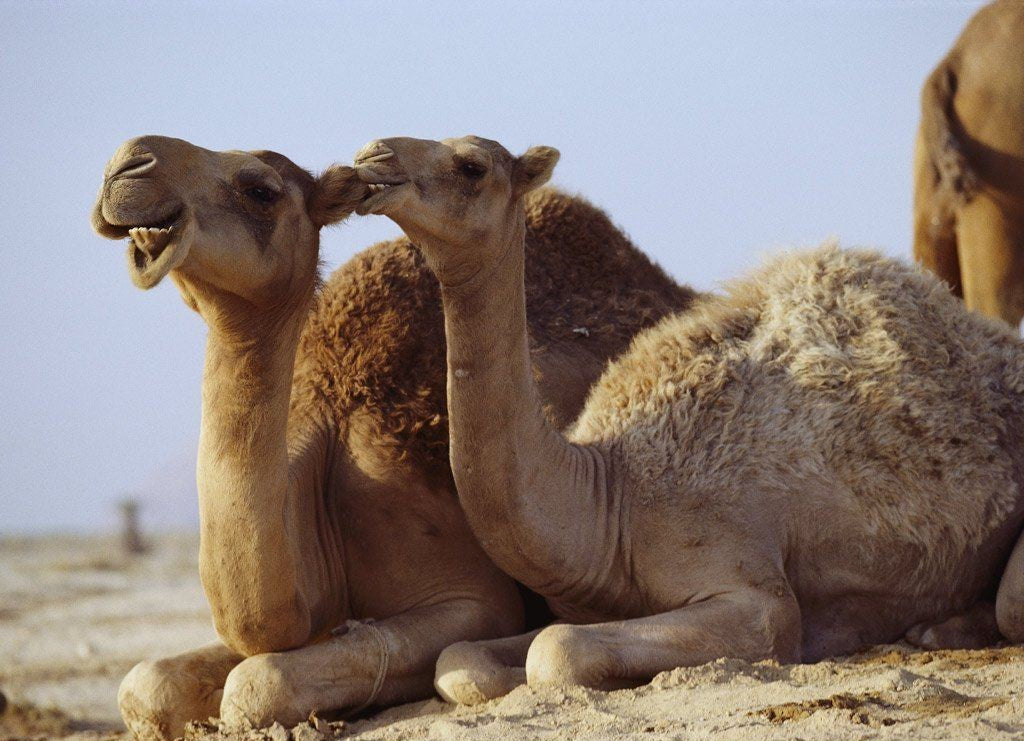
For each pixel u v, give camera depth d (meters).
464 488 18.69
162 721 18.06
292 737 17.02
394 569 20.50
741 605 19.11
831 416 20.67
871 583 20.66
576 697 16.97
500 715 16.53
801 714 15.25
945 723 14.43
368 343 21.11
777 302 21.86
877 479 20.50
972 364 21.66
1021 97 38.03
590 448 20.58
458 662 18.30
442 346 21.41
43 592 73.25
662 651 18.11
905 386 20.92
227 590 17.12
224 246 15.55
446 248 17.56
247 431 16.64
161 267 14.58
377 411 20.70
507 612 20.89
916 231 40.44
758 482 20.23
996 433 21.27
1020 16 38.41
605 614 20.39
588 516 19.70
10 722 32.88
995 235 39.03
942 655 19.11
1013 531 21.31
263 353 16.55
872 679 16.83
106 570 92.81
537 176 18.03
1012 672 17.31
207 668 18.47
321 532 20.27
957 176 38.78
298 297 16.73
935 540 20.66
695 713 16.06
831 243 22.52
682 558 19.75
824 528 20.45
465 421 18.33
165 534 170.38
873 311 21.50
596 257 25.03
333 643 18.42
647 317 24.61
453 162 17.42
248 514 16.78
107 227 14.84
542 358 22.97
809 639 20.69
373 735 16.81
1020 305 39.41
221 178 15.80
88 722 33.50
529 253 24.45
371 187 16.94
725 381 20.91
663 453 20.31
